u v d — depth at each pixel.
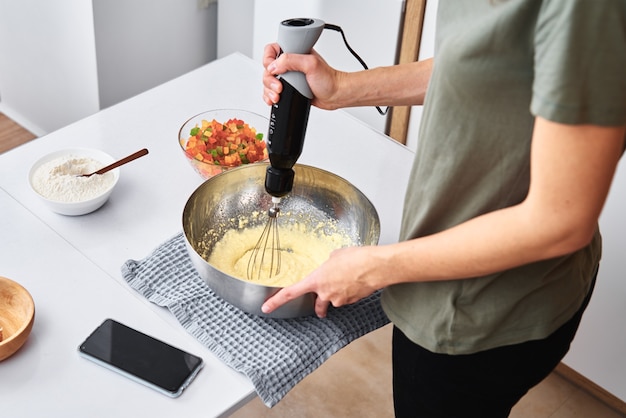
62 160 1.47
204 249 1.32
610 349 2.04
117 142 1.59
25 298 1.17
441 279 0.99
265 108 1.74
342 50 2.16
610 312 1.99
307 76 1.18
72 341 1.18
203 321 1.22
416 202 1.04
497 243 0.90
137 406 1.09
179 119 1.68
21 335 1.12
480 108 0.90
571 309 1.09
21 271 1.28
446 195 0.99
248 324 1.22
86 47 2.46
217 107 1.73
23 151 1.54
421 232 1.06
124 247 1.36
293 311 1.16
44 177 1.43
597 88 0.76
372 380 2.15
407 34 2.01
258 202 1.37
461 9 0.92
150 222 1.42
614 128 0.77
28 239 1.34
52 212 1.41
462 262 0.94
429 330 1.08
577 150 0.79
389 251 1.00
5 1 2.59
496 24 0.84
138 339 1.17
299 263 1.33
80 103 2.65
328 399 2.10
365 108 2.18
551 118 0.78
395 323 1.12
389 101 1.30
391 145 1.67
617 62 0.75
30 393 1.10
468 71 0.88
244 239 1.36
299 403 2.08
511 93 0.88
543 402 2.15
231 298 1.17
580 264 1.09
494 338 1.06
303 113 1.19
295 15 2.21
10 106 2.91
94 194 1.42
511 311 1.04
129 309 1.24
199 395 1.12
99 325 1.20
